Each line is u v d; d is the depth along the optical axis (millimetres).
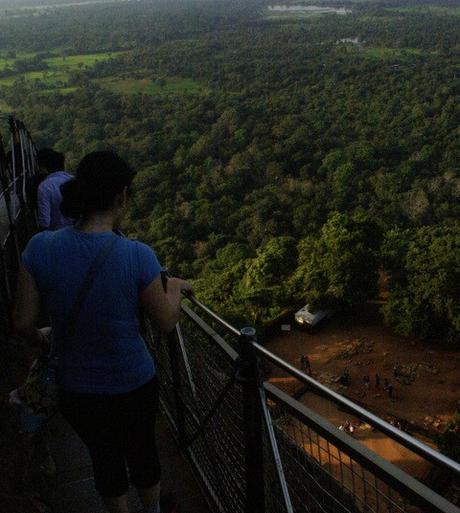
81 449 3797
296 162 60281
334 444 1857
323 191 50344
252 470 2467
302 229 44125
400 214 46250
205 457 3463
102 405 2080
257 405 2270
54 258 1925
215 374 3055
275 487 2480
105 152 1988
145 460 2426
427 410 18906
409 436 1513
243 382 2254
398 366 21344
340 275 24031
